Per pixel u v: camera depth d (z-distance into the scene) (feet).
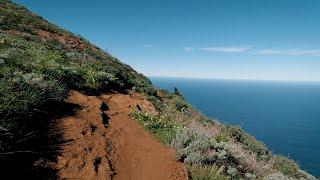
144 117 35.29
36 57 42.01
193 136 28.94
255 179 29.32
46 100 26.91
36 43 60.95
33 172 17.19
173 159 25.27
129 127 31.27
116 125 30.63
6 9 89.86
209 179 23.89
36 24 86.74
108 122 30.60
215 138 34.58
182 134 28.48
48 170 18.01
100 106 33.53
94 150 22.59
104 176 20.22
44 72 35.12
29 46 52.90
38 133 21.29
